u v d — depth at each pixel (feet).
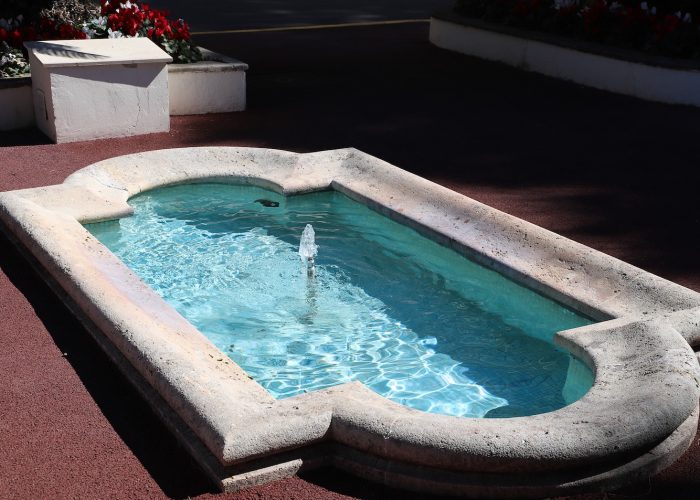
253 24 46.73
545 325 16.69
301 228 20.86
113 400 13.01
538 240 17.94
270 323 16.48
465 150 25.93
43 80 25.58
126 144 25.80
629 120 29.25
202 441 11.51
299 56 38.52
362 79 34.55
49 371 13.80
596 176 23.75
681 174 24.00
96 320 14.65
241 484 10.99
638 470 11.19
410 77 35.04
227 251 19.49
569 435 10.90
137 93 26.25
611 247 18.89
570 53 34.24
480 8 40.32
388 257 19.43
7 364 13.99
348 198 22.40
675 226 20.20
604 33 34.76
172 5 52.75
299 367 15.02
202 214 21.53
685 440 11.82
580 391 14.08
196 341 14.10
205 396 11.88
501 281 17.93
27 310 15.81
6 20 30.22
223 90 29.32
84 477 11.30
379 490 11.06
